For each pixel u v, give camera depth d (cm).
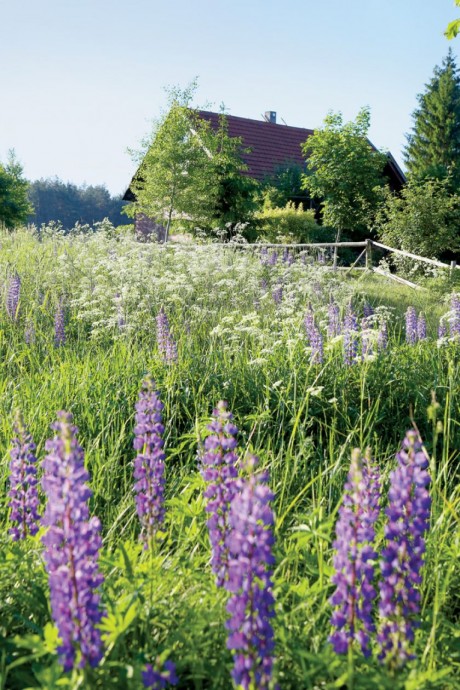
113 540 345
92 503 387
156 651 223
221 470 254
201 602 252
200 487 334
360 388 571
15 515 307
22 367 652
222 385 568
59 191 12162
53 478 202
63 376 568
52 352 716
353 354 602
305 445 448
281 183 3078
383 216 2447
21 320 868
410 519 213
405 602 212
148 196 2575
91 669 194
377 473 314
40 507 349
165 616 242
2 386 553
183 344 668
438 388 566
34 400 514
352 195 2572
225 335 757
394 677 208
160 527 302
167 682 215
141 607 237
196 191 2491
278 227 2562
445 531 318
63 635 191
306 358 618
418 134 4738
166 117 2564
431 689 221
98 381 548
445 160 4584
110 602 223
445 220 2209
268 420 500
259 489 187
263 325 849
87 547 199
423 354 670
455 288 1275
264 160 3350
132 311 866
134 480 424
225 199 2548
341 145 2570
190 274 1060
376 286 1377
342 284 1141
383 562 213
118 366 600
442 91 4653
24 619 240
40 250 1330
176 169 2495
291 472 423
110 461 419
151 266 1138
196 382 570
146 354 666
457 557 303
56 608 193
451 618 292
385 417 550
